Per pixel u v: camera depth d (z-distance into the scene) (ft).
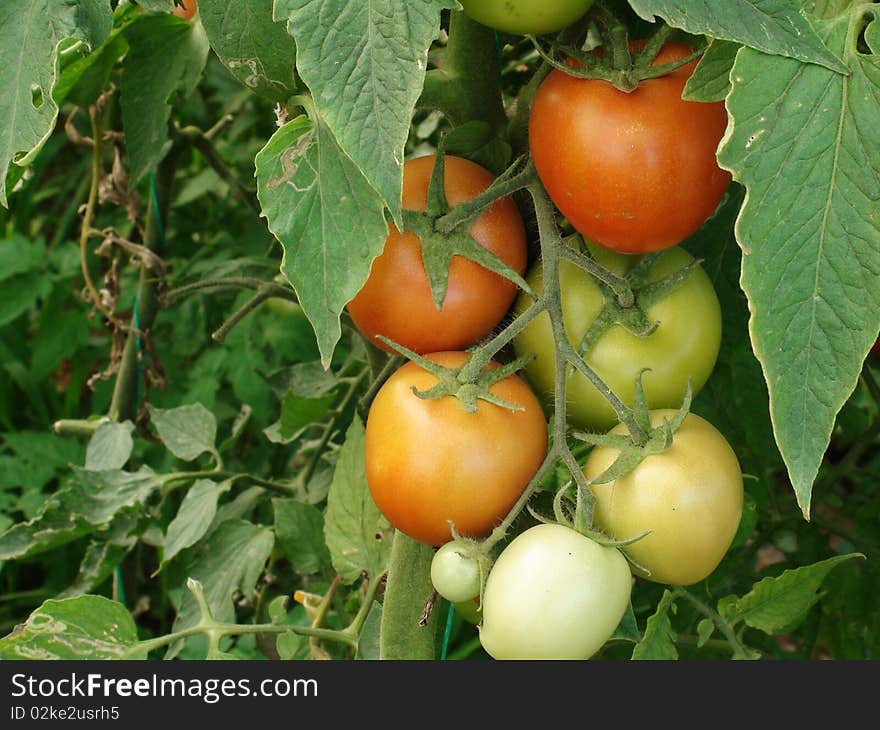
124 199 4.29
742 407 3.50
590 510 2.24
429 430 2.33
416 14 1.87
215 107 6.36
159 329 6.44
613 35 2.25
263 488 4.24
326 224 2.13
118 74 3.89
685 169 2.25
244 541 3.72
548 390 2.62
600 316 2.48
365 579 3.49
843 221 1.85
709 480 2.31
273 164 2.16
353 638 3.13
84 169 7.56
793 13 1.89
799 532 3.95
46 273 6.66
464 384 2.34
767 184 1.85
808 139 1.86
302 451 4.60
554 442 2.29
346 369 4.37
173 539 3.67
